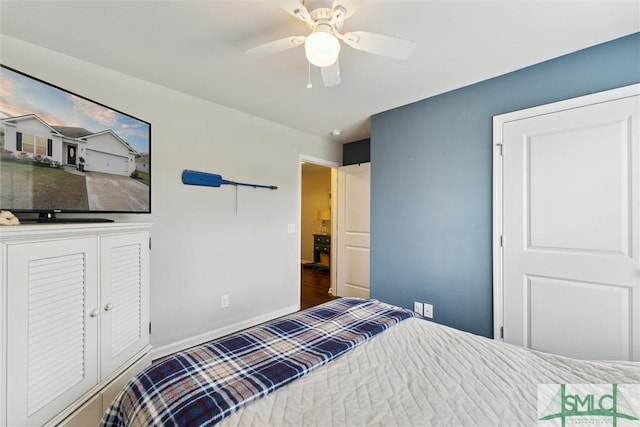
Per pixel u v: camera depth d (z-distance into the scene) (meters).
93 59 2.03
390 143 2.95
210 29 1.70
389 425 0.84
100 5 1.49
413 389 1.02
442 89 2.49
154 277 2.40
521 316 2.15
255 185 3.18
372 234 3.09
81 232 1.35
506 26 1.66
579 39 1.79
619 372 1.10
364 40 1.44
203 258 2.74
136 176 2.08
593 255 1.87
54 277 1.23
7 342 1.06
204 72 2.21
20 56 1.80
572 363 1.18
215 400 0.91
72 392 1.30
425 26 1.66
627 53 1.78
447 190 2.55
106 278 1.50
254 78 2.31
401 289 2.85
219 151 2.86
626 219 1.76
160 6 1.51
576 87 1.94
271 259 3.37
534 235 2.10
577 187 1.93
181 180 2.58
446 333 1.51
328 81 1.78
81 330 1.35
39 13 1.55
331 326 1.56
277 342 1.36
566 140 1.97
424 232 2.70
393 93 2.57
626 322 1.76
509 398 0.96
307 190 7.28
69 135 1.64
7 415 1.05
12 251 1.08
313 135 3.90
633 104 1.75
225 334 2.90
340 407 0.92
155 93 2.41
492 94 2.30
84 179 1.72
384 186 2.99
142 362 1.80
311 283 5.25
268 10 1.54
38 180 1.49
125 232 1.66
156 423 0.86
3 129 1.35
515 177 2.19
